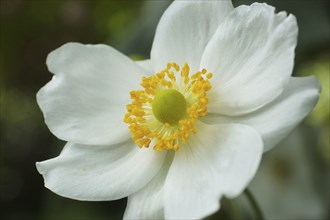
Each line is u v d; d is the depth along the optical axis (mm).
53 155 294
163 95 178
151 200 170
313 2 251
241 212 256
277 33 164
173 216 160
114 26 339
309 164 260
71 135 180
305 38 248
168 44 183
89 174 175
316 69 293
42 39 361
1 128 405
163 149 174
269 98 162
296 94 160
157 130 181
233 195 151
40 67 377
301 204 255
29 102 401
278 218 258
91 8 336
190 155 170
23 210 381
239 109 167
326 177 259
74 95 183
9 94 397
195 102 179
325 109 300
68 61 185
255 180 265
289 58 161
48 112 181
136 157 177
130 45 266
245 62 169
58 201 290
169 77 180
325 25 248
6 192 387
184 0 182
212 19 178
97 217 286
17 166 399
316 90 159
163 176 174
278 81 161
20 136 405
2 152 401
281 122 158
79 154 178
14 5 341
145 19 268
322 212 251
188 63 181
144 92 181
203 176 162
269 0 252
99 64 186
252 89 166
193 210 157
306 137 265
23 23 350
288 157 261
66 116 181
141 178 173
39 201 385
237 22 171
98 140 179
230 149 162
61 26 351
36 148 401
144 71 187
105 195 172
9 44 360
